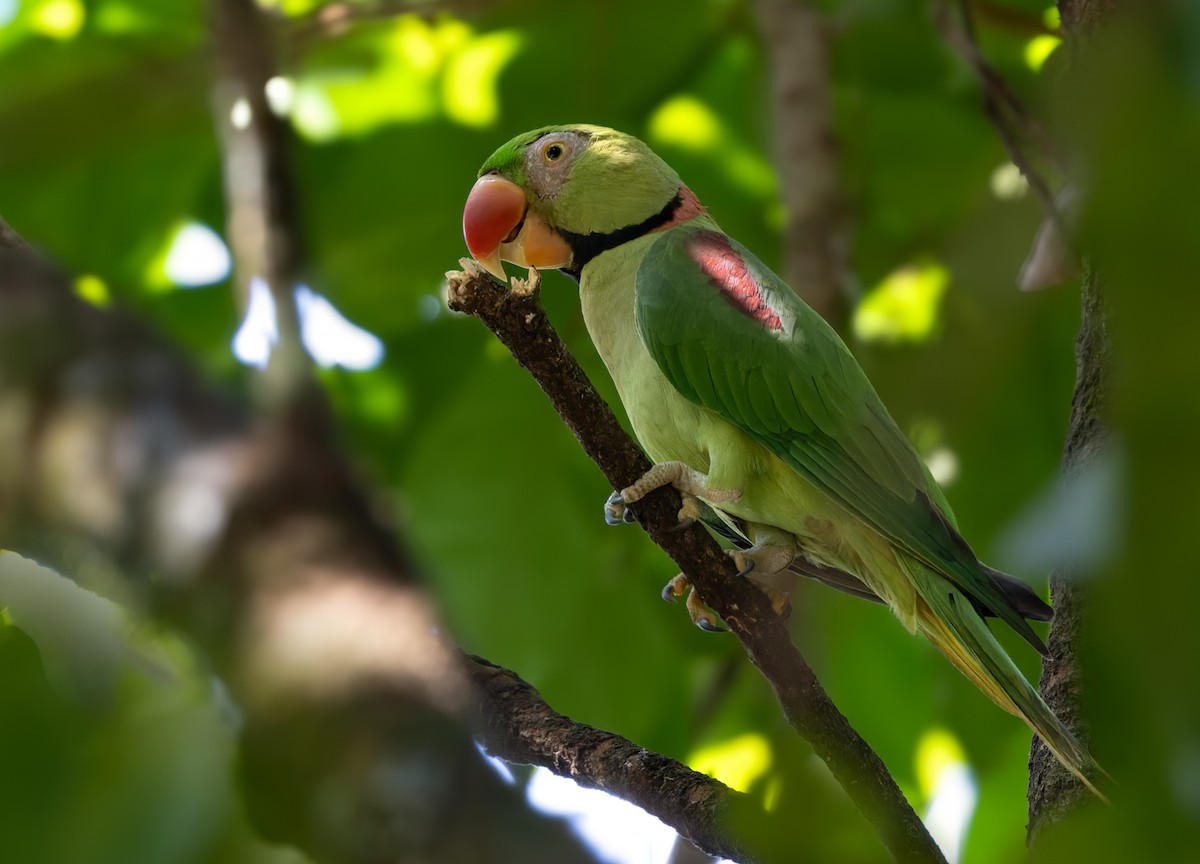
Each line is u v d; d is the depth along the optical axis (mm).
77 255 10062
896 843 5109
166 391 3102
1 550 3572
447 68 10375
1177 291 1768
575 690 8883
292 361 3246
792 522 7430
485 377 9234
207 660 2875
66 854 3152
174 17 9898
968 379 9414
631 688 8930
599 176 8305
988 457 9375
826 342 7398
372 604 2846
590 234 8367
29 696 3365
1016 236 9516
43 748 3289
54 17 10094
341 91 10148
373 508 3088
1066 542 1923
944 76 10242
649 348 7480
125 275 10156
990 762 9375
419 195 9672
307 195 9367
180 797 3180
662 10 9828
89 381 3086
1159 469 1791
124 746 3293
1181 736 1904
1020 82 10172
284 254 4020
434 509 9016
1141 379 1790
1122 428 1816
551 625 8938
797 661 5465
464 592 8875
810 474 7145
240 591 2859
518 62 9969
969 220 9695
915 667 9750
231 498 2936
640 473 5367
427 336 9906
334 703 2719
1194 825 2008
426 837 2619
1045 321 9500
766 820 3125
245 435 3082
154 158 9781
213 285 10109
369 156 9617
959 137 10305
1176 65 1858
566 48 9953
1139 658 1862
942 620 6902
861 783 5293
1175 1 1885
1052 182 8023
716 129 10312
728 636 9633
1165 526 1790
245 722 2748
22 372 3102
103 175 9812
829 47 9578
